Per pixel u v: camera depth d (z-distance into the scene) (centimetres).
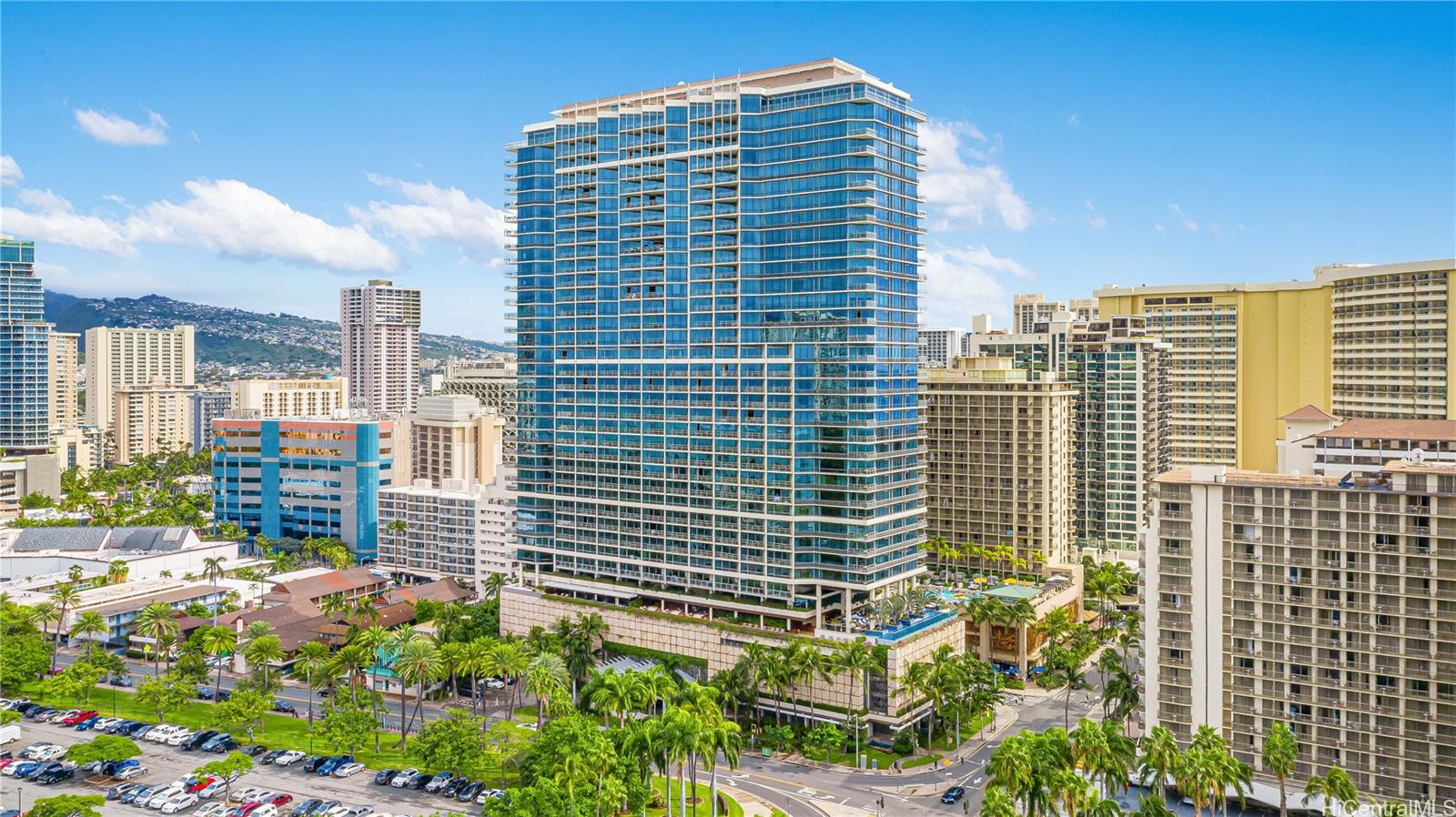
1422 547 16338
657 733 17200
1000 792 15100
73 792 18400
